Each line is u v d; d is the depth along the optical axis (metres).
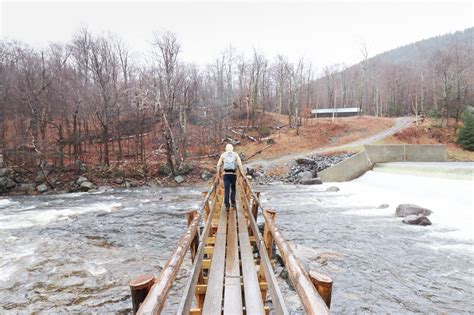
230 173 7.39
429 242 8.80
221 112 46.53
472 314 5.06
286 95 68.50
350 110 64.62
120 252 8.49
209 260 4.80
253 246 6.89
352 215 12.77
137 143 35.78
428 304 5.41
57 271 7.06
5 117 31.70
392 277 6.55
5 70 33.88
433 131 43.69
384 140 38.88
